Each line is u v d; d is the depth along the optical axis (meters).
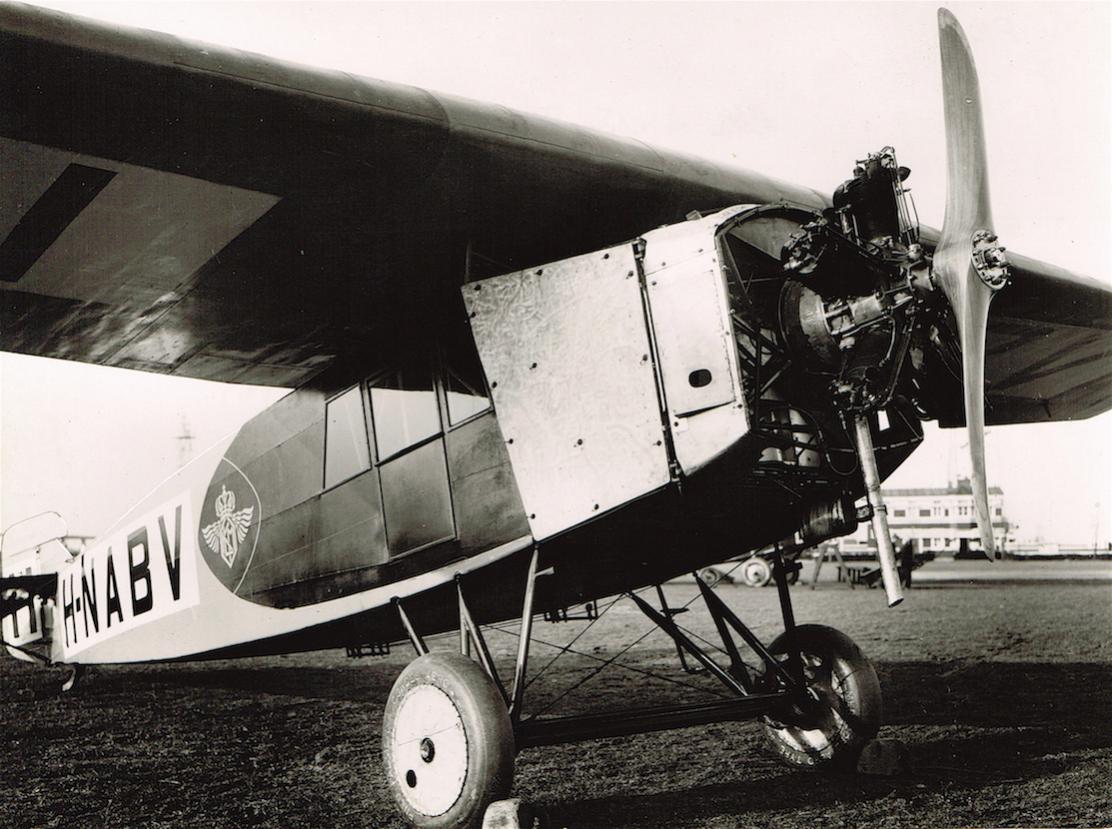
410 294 5.00
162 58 3.33
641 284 3.97
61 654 9.82
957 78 4.28
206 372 6.04
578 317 4.14
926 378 4.54
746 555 5.10
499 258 4.95
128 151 3.63
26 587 10.05
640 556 4.74
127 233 4.24
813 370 4.12
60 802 4.68
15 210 3.96
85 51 3.19
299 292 4.92
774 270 4.18
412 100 3.90
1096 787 4.35
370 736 6.38
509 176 4.30
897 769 4.68
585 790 4.60
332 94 3.68
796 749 5.01
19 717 7.43
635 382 3.92
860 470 4.34
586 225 4.88
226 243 4.41
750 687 5.07
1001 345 7.70
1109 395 8.91
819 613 14.56
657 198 4.88
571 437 4.07
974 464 3.89
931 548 50.19
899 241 4.18
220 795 4.79
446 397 4.77
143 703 8.13
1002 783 4.48
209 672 10.38
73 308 5.00
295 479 5.87
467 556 4.49
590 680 8.67
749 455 3.75
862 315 4.00
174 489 7.64
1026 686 7.43
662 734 6.06
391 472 5.01
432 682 4.02
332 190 4.09
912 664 8.78
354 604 5.16
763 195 5.37
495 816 3.65
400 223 4.42
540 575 4.62
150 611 7.92
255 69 3.53
